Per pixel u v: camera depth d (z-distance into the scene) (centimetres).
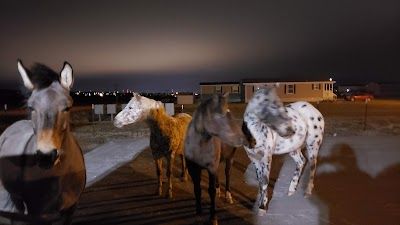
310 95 4394
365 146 1185
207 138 525
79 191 402
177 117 743
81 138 1434
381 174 838
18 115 2405
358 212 600
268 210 613
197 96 4900
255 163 605
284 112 566
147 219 581
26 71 338
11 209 398
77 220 576
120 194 707
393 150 1113
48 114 318
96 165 955
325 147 1167
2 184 389
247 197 685
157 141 678
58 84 338
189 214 600
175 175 859
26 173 359
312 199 667
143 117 670
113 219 582
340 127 1708
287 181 787
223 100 508
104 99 4825
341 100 4484
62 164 360
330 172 856
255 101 581
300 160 697
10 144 389
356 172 856
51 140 316
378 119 2041
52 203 371
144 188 747
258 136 580
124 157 1058
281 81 4375
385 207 623
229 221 567
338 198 671
